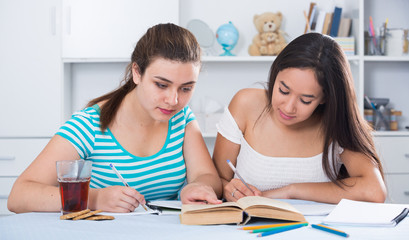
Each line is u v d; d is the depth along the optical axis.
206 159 1.44
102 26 2.80
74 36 2.80
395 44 2.90
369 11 3.11
